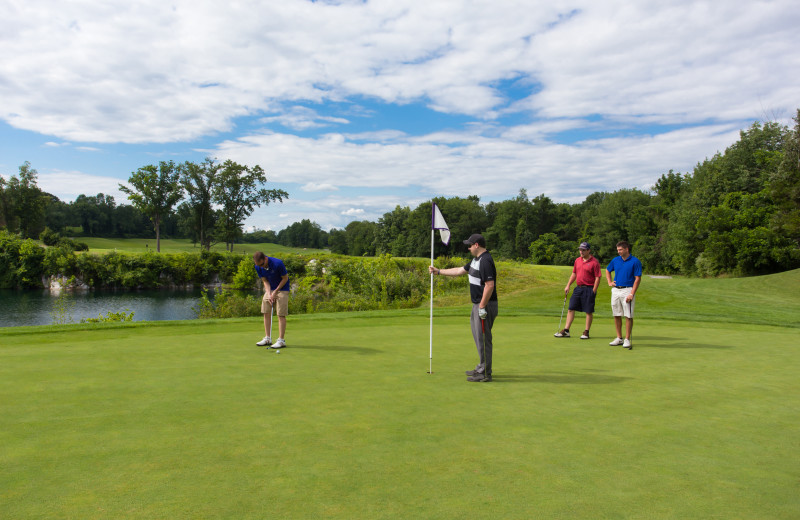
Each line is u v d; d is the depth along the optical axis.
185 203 66.94
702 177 54.81
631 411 4.44
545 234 87.00
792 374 6.10
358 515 2.45
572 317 9.32
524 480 2.91
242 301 20.17
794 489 2.84
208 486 2.80
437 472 3.02
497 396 4.93
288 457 3.25
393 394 4.96
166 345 8.00
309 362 6.62
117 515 2.45
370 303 22.00
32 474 2.96
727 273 44.09
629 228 74.56
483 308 5.47
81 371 5.95
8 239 48.28
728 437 3.77
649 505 2.60
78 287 46.56
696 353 7.61
